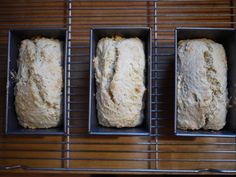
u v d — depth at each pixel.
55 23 0.47
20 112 0.43
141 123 0.43
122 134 0.40
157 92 0.46
